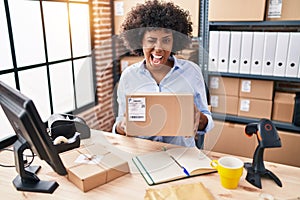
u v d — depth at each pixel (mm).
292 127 2111
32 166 1128
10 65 1965
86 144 1235
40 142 822
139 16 1114
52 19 2330
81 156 1122
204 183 997
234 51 2146
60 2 2383
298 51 1959
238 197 919
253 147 2211
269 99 2172
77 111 1298
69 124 1275
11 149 1312
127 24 1132
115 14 2693
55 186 988
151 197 907
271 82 2129
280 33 1978
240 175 946
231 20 2137
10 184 1026
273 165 1118
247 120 2242
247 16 2072
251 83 2193
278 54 2021
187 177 1029
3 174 1096
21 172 988
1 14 1849
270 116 2201
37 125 788
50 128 1268
